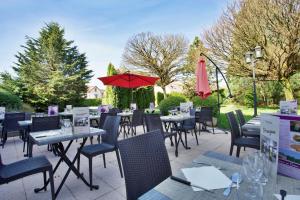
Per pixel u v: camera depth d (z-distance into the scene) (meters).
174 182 0.98
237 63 8.25
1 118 4.83
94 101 15.99
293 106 2.91
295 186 0.89
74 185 2.41
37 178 2.64
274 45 7.24
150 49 15.41
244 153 3.51
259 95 12.91
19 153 3.99
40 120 3.15
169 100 7.82
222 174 1.05
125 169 1.05
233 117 3.07
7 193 2.24
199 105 7.09
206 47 9.24
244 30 7.45
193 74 14.90
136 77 6.15
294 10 6.22
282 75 7.83
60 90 15.08
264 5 6.73
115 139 2.65
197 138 4.76
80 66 17.22
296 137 0.96
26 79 14.77
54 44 15.84
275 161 0.97
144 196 0.86
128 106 10.42
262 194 0.81
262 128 1.10
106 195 2.15
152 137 1.29
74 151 4.02
